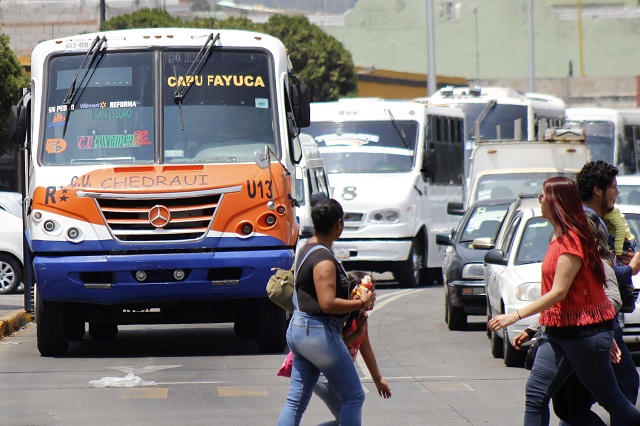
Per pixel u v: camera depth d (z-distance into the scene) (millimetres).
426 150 70562
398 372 35594
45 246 37312
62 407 29266
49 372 35656
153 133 38438
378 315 53625
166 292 37125
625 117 109812
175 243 37000
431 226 73562
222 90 39031
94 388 32375
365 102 72125
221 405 29469
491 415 28078
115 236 37062
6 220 66375
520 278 36219
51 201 37375
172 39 39438
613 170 23969
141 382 33156
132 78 39062
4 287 66000
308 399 21750
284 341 39656
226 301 39688
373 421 27281
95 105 38844
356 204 69125
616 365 23172
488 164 75062
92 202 37156
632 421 21250
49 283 37250
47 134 38688
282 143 38625
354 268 71938
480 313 46406
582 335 20984
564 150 74375
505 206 52094
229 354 39906
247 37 39688
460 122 81688
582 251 20906
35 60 39656
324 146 71312
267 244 37250
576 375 21469
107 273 37344
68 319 40125
